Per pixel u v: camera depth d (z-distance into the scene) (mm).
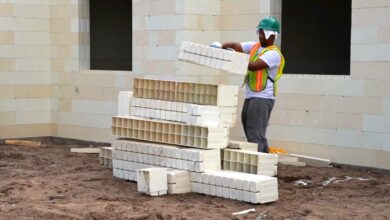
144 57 12078
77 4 13250
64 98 13625
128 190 8516
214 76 11680
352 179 9344
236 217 7133
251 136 9070
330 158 10398
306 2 13523
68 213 7305
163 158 8578
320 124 10469
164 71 11719
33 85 13617
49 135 13891
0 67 13211
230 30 11539
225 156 8430
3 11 13188
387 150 9789
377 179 9391
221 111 8383
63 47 13570
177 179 8219
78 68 13328
